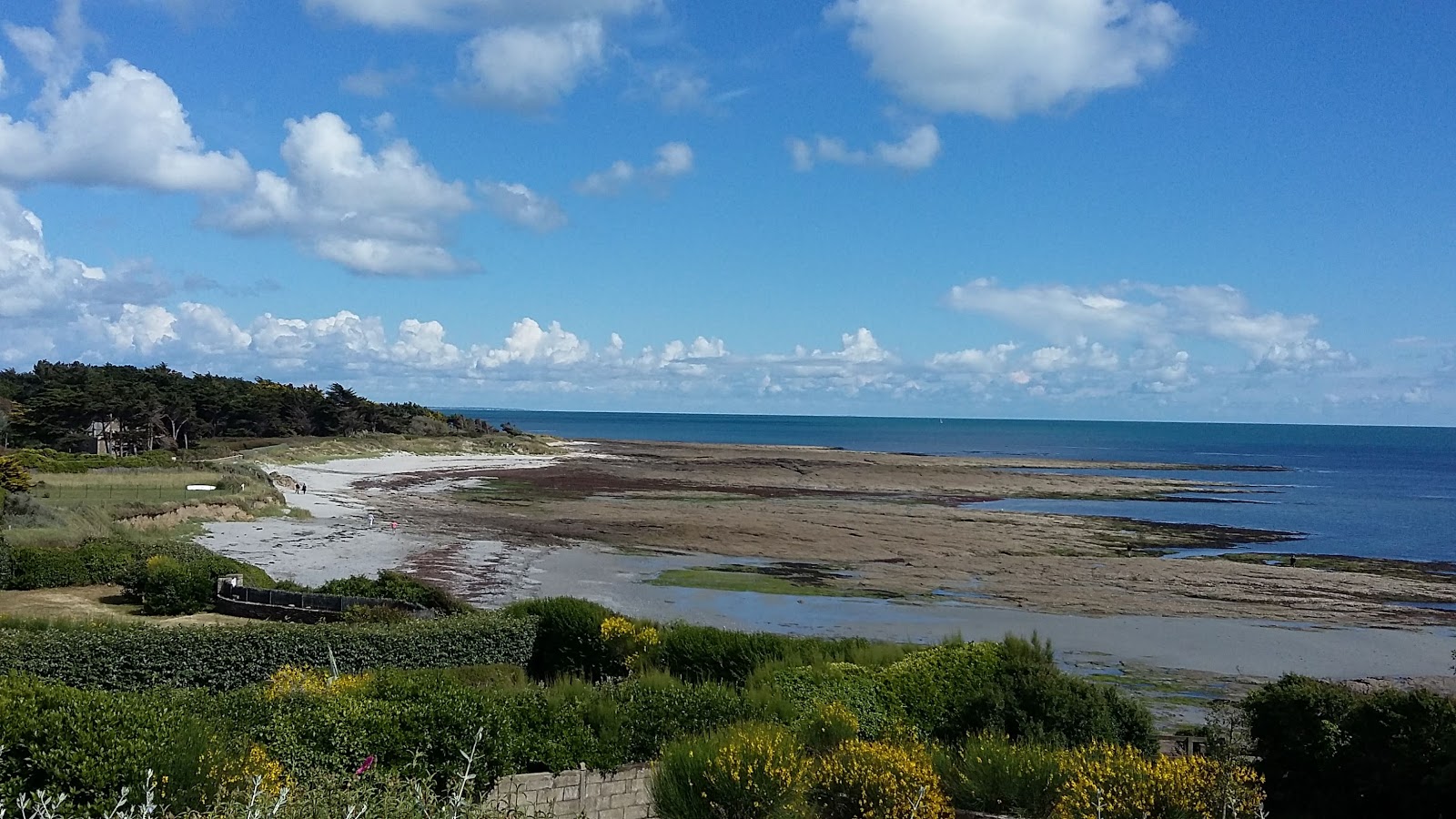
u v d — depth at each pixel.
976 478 111.81
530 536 55.88
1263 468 149.00
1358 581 48.50
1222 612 39.75
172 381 123.81
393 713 10.37
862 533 61.22
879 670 16.02
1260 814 10.66
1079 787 10.57
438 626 19.94
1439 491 108.38
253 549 46.06
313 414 140.50
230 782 8.38
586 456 145.62
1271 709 14.95
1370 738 13.98
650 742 11.87
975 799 11.41
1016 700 15.47
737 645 18.33
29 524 36.62
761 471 115.56
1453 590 47.06
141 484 62.19
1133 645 33.47
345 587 27.69
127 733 8.34
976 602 40.56
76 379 116.81
